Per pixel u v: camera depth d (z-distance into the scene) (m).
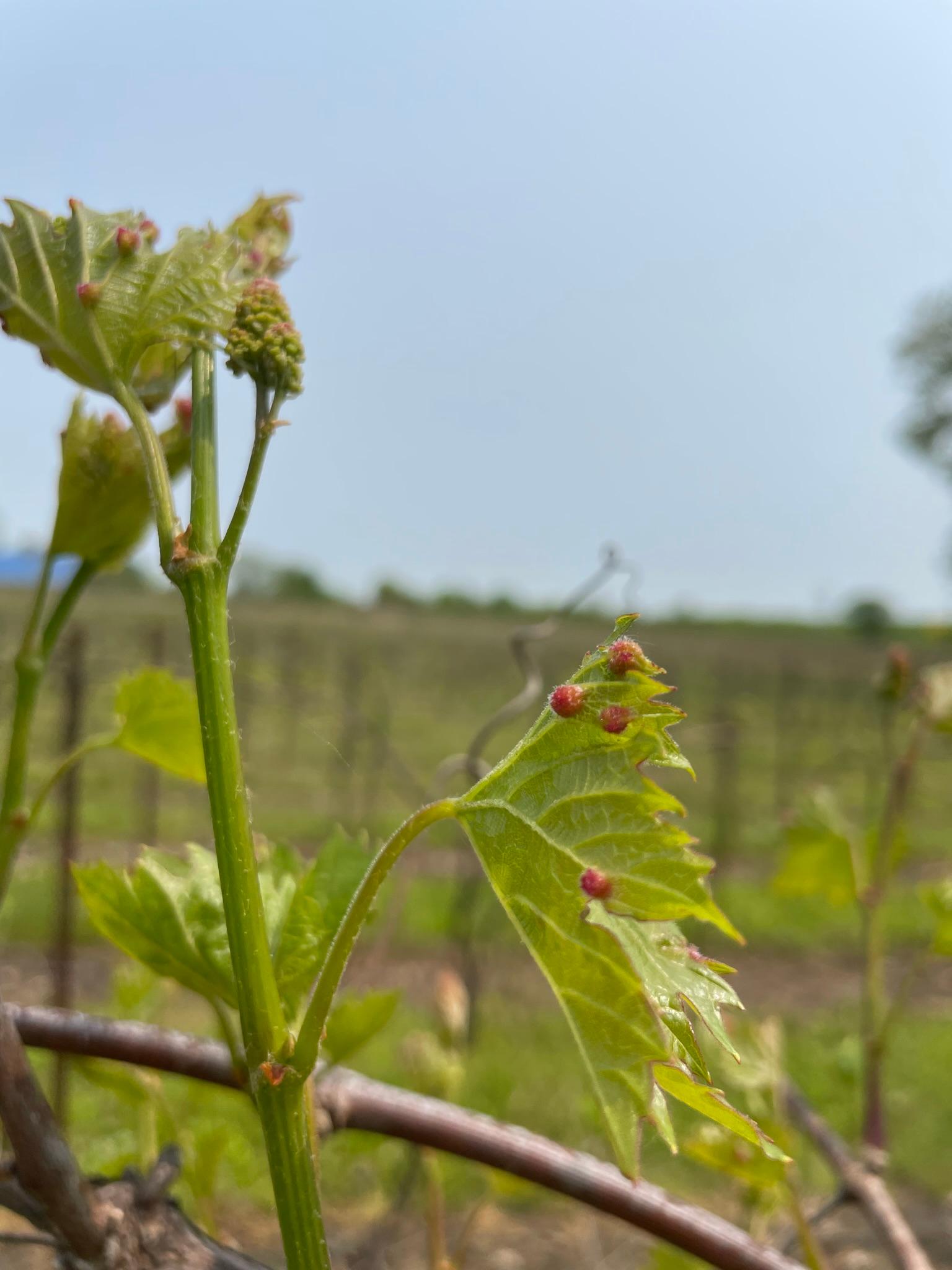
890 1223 0.31
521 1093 1.46
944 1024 1.93
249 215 0.22
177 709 0.24
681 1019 0.15
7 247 0.18
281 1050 0.15
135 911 0.19
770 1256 0.24
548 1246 1.11
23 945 1.90
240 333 0.15
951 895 0.34
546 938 0.14
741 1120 0.14
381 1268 0.63
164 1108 0.32
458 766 0.54
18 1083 0.16
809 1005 2.03
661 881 0.14
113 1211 0.16
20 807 0.21
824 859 0.38
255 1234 1.04
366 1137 0.35
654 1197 0.24
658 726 0.15
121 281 0.18
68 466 0.22
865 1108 0.34
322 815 2.90
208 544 0.16
